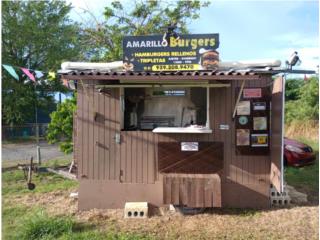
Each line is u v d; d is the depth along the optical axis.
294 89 23.41
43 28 23.50
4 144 16.59
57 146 16.20
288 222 5.07
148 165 5.81
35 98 22.44
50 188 7.46
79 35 18.09
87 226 5.00
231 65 5.56
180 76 4.91
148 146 5.80
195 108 6.14
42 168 8.60
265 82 5.70
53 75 6.36
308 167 9.96
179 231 4.77
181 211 5.63
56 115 9.82
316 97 19.19
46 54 23.39
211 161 5.73
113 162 5.84
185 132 5.58
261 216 5.37
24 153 13.77
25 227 4.65
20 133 17.62
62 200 6.46
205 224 5.05
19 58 22.80
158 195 5.79
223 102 5.73
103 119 5.82
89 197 5.86
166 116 6.26
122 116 5.89
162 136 5.78
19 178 8.72
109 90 5.78
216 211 5.65
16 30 22.11
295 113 19.31
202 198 5.28
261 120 5.73
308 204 6.05
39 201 6.39
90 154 5.86
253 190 5.79
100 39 15.93
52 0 24.02
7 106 21.72
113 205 5.86
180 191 5.31
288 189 6.92
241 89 5.43
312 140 16.02
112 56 14.91
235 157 5.79
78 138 5.86
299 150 9.94
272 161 5.65
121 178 5.84
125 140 5.82
